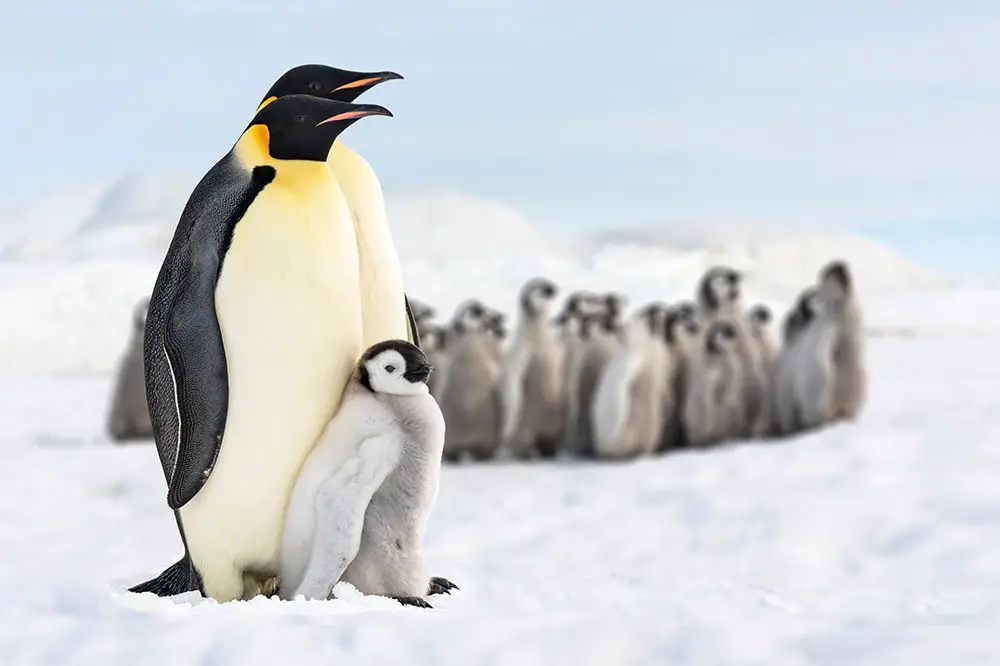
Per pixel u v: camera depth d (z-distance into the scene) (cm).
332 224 570
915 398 2027
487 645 421
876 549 896
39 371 3591
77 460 1524
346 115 577
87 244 7238
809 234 11800
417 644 426
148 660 423
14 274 4509
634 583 753
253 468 563
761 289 10125
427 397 573
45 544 928
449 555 915
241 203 562
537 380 1694
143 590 636
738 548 916
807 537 935
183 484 557
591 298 1950
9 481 1323
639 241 13438
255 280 552
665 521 1046
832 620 470
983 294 8000
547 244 12038
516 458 1716
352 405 570
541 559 891
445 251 10662
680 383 1783
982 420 1590
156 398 572
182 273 561
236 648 426
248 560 584
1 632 477
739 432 1856
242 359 553
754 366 1853
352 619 470
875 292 9956
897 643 405
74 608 533
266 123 581
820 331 1822
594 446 1708
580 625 440
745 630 425
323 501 555
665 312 1819
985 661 384
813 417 1819
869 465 1255
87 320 4091
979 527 919
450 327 1841
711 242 13000
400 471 568
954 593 693
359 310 588
